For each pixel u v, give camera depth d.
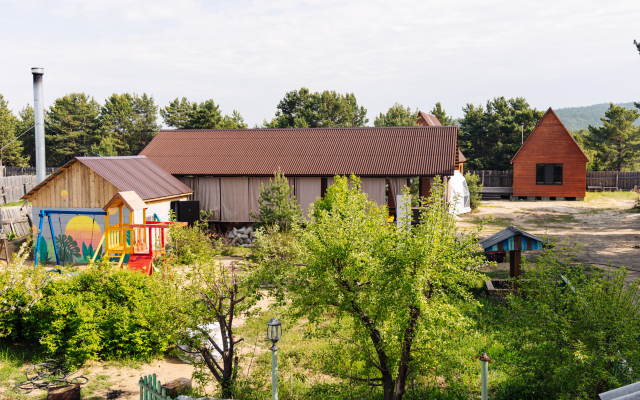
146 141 78.88
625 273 8.78
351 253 8.71
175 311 9.45
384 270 8.35
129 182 23.27
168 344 12.60
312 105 69.00
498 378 10.54
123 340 12.07
